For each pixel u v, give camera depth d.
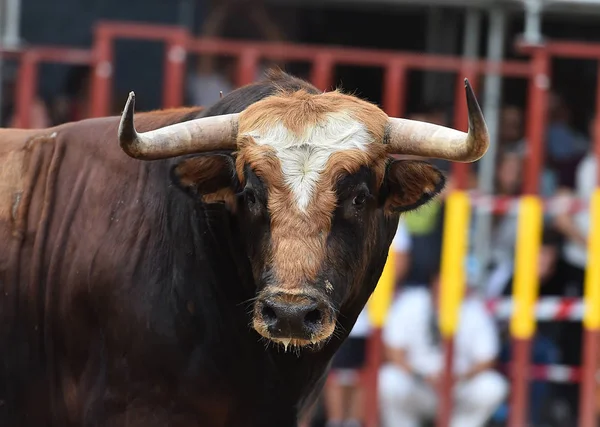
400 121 12.53
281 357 13.03
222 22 24.53
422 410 21.53
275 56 20.41
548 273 22.20
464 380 21.33
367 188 12.23
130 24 24.12
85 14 24.64
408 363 21.50
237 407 12.95
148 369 12.74
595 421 21.08
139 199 13.12
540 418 21.98
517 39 23.34
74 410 13.28
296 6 24.34
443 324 20.56
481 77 21.86
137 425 12.77
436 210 21.52
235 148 12.44
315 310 11.62
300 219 11.85
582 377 20.94
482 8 22.81
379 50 24.41
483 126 11.77
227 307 12.80
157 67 24.41
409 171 12.56
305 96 12.49
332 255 11.94
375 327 20.50
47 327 13.32
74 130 13.80
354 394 21.20
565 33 25.06
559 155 23.66
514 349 20.66
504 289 21.80
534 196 20.44
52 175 13.59
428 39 24.03
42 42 24.48
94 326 13.07
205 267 12.77
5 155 13.81
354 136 12.19
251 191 12.09
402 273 21.53
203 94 22.73
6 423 13.56
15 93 22.23
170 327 12.70
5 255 13.44
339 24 24.39
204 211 12.69
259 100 12.75
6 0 22.16
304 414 13.85
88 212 13.27
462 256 20.39
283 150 12.05
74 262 13.15
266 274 11.82
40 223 13.44
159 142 12.14
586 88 24.61
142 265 12.88
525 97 23.72
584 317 20.84
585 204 20.89
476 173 22.73
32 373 13.46
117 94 23.92
